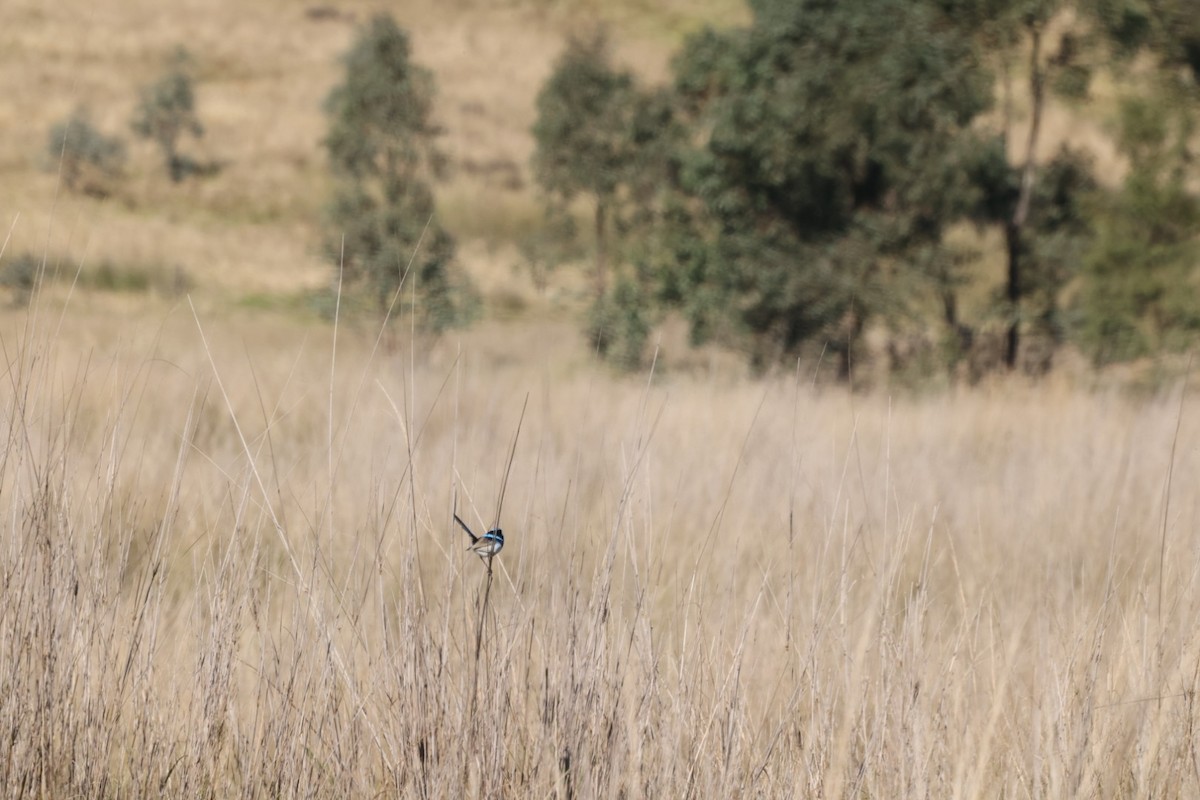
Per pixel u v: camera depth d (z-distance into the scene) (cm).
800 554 1933
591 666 1169
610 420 3547
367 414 2641
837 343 8100
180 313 9406
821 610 1380
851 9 7962
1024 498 2672
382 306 8969
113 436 1320
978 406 4684
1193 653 1331
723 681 1273
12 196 12625
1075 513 2483
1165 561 1692
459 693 1162
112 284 10800
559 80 10575
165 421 2994
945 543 2231
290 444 2622
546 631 1225
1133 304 7669
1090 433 3766
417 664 1151
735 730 1188
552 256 12031
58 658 1166
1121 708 1312
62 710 1149
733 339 8288
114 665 1196
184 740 1211
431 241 9344
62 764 1132
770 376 4422
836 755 1193
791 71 8256
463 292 9525
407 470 1267
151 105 14925
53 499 1238
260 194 14712
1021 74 8606
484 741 1128
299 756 1168
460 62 19788
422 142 9794
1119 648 1454
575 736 1139
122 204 13600
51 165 13650
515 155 16612
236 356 4972
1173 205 7606
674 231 8962
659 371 7362
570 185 10719
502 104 18412
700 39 9544
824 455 2712
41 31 18075
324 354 5906
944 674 1342
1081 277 8581
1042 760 1265
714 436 3234
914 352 8262
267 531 1738
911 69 7700
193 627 1312
